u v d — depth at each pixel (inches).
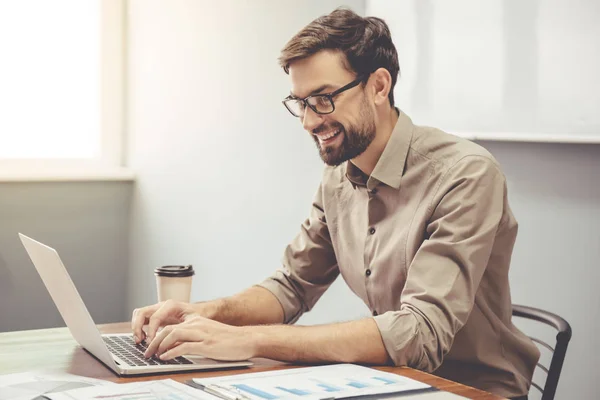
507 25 83.0
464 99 87.9
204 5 125.6
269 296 71.3
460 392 48.2
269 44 112.5
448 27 89.1
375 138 64.6
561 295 82.0
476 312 64.8
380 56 62.4
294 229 109.3
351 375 50.9
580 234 79.8
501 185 62.1
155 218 139.7
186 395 45.5
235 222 120.4
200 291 129.3
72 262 142.4
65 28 143.8
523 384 65.5
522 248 85.5
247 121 117.1
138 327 61.4
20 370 53.1
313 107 61.2
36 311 139.5
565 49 78.0
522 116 82.3
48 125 143.3
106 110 147.1
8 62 139.5
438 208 61.6
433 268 58.9
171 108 134.6
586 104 76.5
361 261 68.6
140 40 142.8
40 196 138.9
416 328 55.7
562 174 81.0
